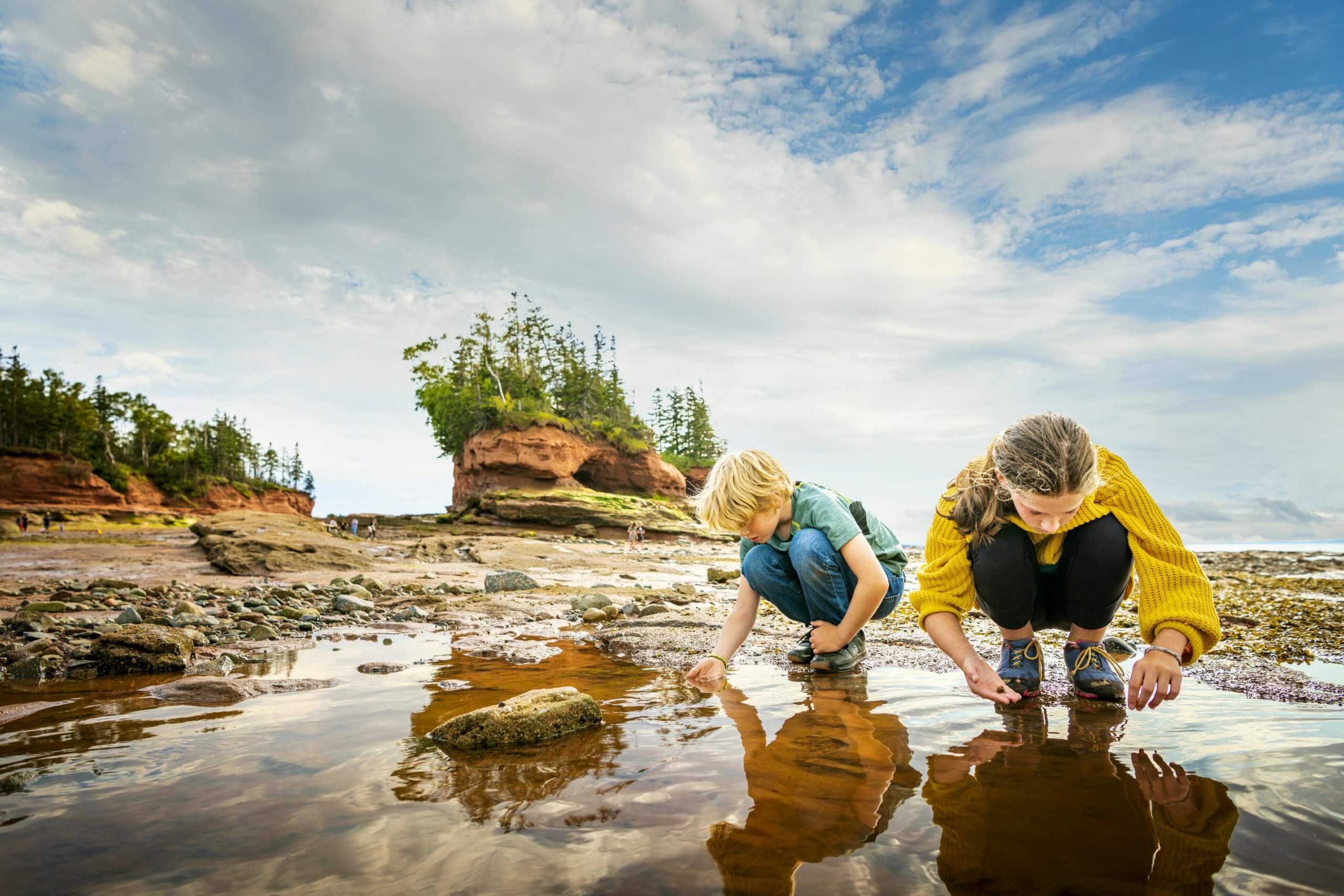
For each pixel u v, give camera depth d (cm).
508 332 6481
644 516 4250
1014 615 222
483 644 381
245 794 136
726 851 108
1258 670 261
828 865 103
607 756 162
